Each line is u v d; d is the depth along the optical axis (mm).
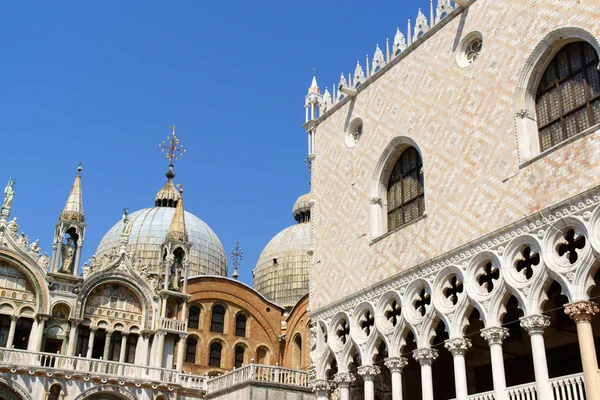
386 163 37844
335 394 39812
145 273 53625
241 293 72812
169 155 91312
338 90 42594
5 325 47531
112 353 51125
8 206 50219
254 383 42594
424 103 35531
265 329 72938
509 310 35594
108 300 51844
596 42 26875
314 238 42000
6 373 43812
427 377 31375
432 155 34062
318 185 43000
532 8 30234
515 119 29734
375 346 35156
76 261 50562
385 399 38688
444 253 31594
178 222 57719
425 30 36812
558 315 32812
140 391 47812
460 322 30156
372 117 39531
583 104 27891
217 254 86625
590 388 24188
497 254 28984
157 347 51438
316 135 44562
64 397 45062
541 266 26891
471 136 31938
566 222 26469
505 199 29234
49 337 48438
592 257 25188
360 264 37344
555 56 29594
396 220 36906
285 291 84312
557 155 27453
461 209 31438
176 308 54281
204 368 67812
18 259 48469
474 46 33844
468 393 37250
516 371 35500
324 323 39000
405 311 33281
